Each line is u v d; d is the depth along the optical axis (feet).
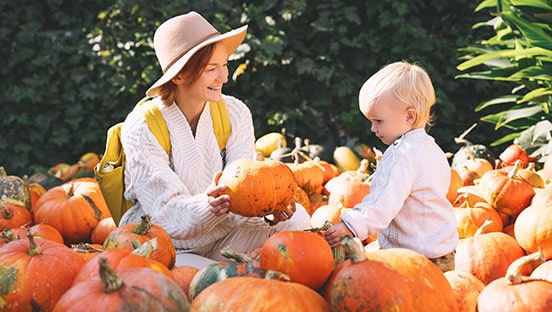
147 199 11.44
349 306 7.11
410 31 22.35
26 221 14.37
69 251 8.71
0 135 24.77
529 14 16.39
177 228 10.87
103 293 6.76
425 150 9.98
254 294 7.20
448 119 22.74
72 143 24.88
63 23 25.36
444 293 7.73
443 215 9.98
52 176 19.67
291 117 22.41
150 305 6.65
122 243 9.53
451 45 23.15
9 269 8.16
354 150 21.08
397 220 10.11
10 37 25.26
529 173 14.73
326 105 22.82
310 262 8.00
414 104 10.04
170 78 10.99
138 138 11.46
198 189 11.76
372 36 22.52
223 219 11.71
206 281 8.37
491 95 23.04
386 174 9.82
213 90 11.41
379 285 7.08
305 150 20.06
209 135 11.95
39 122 24.45
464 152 17.62
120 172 12.11
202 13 22.75
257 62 22.52
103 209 14.65
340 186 14.05
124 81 23.41
